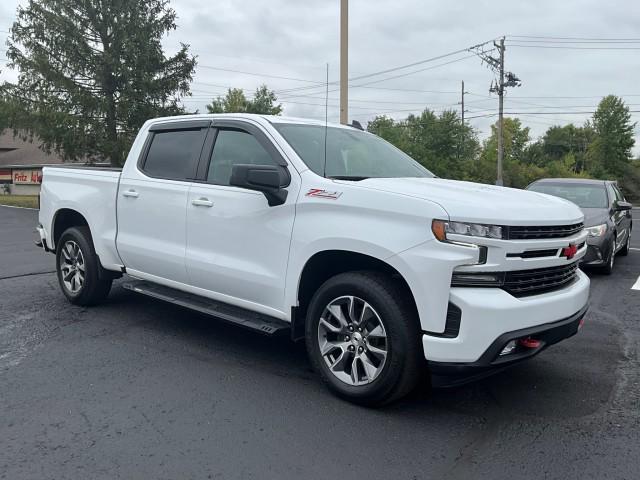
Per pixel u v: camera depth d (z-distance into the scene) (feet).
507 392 13.89
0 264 30.86
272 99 141.59
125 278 25.84
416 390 13.88
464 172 162.30
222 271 14.93
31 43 95.14
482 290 11.20
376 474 10.09
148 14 99.04
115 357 15.92
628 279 29.94
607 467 10.39
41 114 94.94
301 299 13.75
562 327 12.15
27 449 10.81
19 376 14.44
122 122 96.68
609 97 242.58
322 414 12.47
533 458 10.71
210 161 16.03
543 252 12.05
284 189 13.83
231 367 15.26
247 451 10.84
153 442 11.14
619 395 13.78
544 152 346.13
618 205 33.78
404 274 11.51
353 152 15.71
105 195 18.90
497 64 132.87
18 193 148.66
